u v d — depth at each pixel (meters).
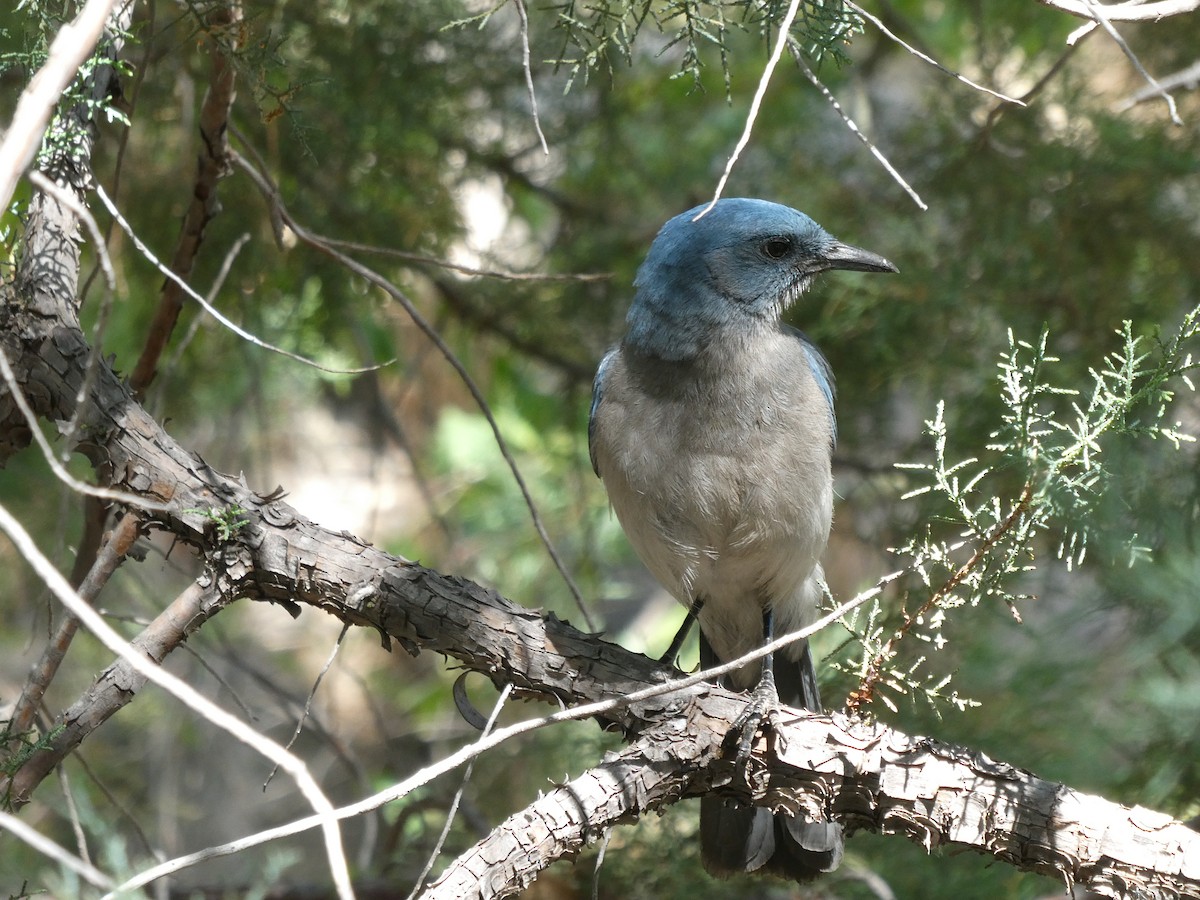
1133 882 6.52
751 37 14.52
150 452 7.01
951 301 12.02
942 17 15.52
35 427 5.32
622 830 10.88
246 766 16.00
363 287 12.73
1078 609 10.17
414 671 17.47
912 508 12.60
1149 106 12.42
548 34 12.41
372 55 11.85
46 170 7.28
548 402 15.93
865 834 10.88
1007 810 6.68
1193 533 9.92
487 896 6.27
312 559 7.05
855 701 7.00
